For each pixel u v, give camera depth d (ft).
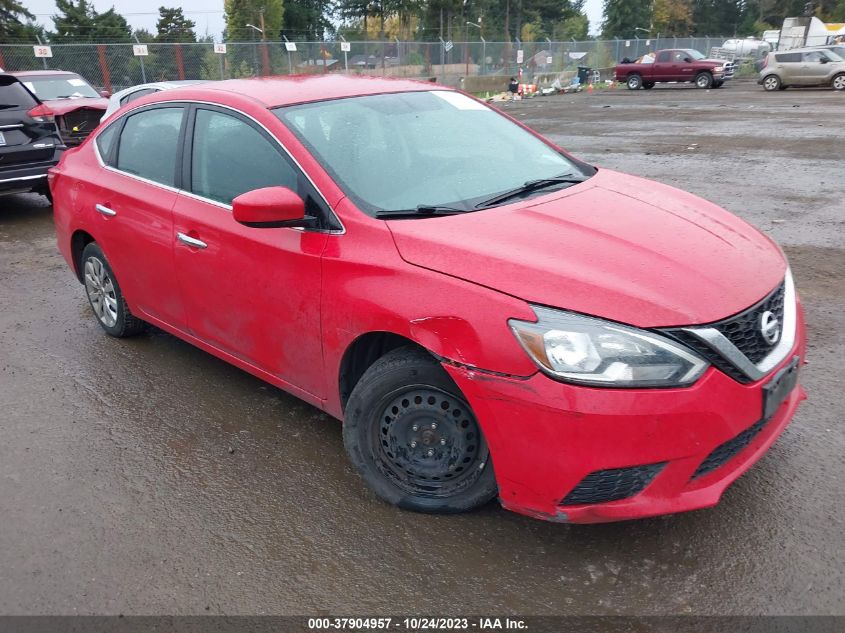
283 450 11.91
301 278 10.53
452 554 9.27
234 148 12.05
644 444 7.97
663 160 39.09
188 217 12.61
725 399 8.13
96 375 14.94
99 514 10.39
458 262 9.02
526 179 11.91
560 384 8.06
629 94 104.99
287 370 11.55
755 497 10.07
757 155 39.50
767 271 9.45
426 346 8.93
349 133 11.61
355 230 10.04
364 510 10.25
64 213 16.56
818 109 64.44
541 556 9.16
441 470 9.70
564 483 8.30
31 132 29.55
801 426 11.82
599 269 8.66
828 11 242.78
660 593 8.48
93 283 16.65
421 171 11.39
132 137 14.83
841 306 16.98
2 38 133.80
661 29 260.01
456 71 121.19
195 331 13.57
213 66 84.69
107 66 77.25
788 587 8.46
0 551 9.68
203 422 12.90
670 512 8.25
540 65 139.23
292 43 89.92
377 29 234.38
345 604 8.54
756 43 158.71
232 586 8.89
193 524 10.10
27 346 16.65
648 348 7.94
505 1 254.27
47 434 12.66
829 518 9.56
